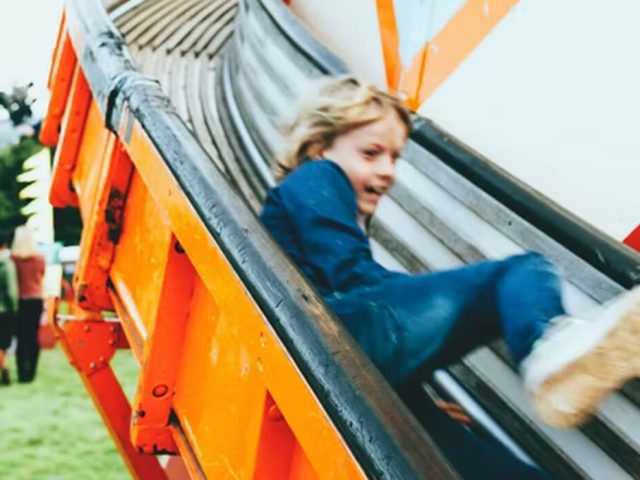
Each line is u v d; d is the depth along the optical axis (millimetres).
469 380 1821
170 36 3533
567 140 1805
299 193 1541
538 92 1877
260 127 2607
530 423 1676
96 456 4641
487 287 1377
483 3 2037
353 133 1690
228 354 1358
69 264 7371
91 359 2213
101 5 2176
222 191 1354
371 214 1719
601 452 1564
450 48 2133
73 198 2615
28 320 6156
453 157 1996
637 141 1655
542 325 1219
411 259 2068
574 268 1697
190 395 1524
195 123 2844
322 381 1013
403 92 2289
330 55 2422
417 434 936
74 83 2482
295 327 1088
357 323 1395
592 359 1075
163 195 1520
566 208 1802
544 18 1868
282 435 1209
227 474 1308
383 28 2402
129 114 1728
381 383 1010
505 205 1835
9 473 4320
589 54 1761
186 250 1411
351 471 940
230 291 1246
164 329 1575
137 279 1815
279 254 1224
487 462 1465
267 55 2746
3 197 10375
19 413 5406
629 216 1662
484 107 2021
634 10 1671
